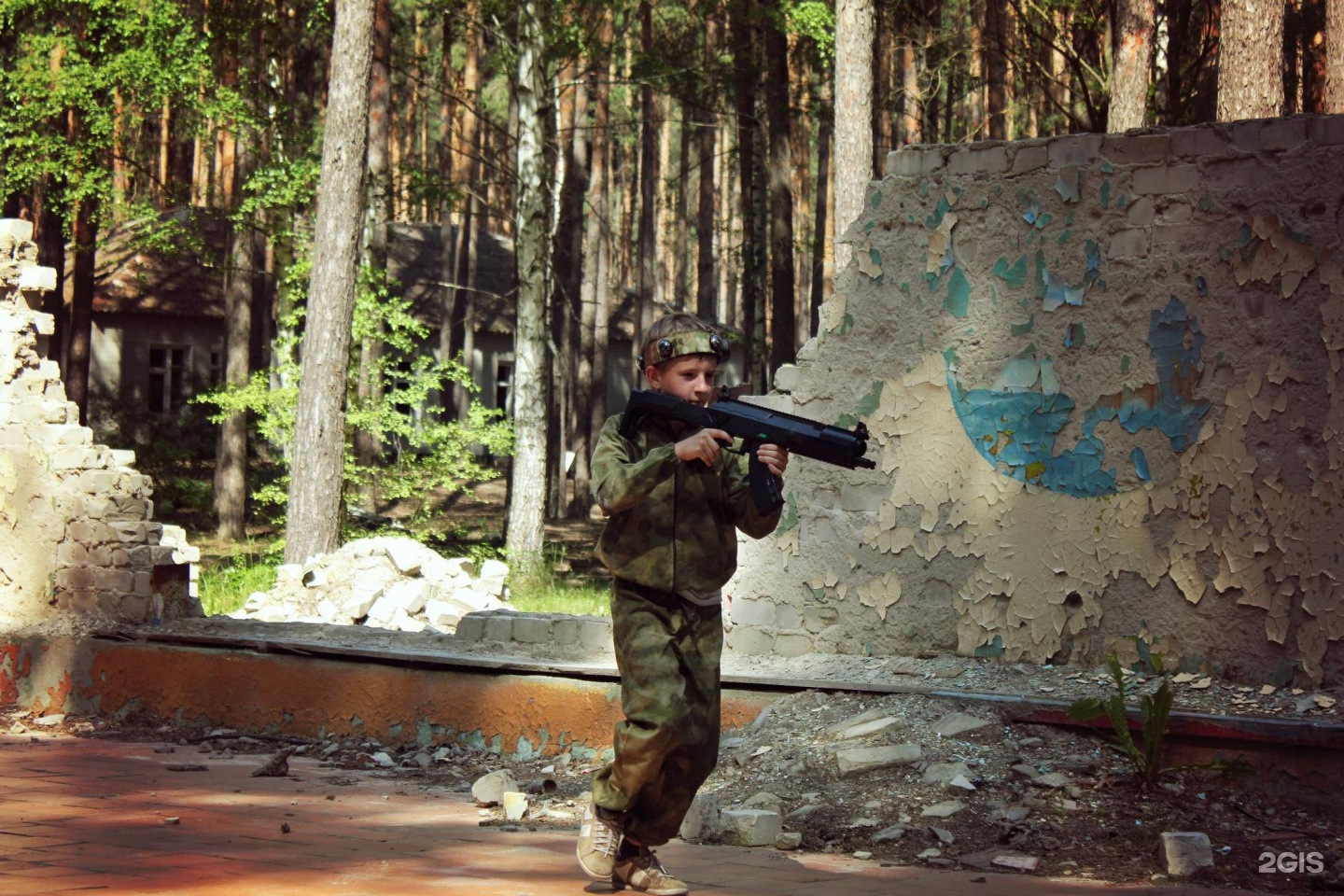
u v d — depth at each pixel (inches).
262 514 1091.3
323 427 581.0
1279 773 223.8
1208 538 260.7
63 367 1059.9
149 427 1155.9
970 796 225.0
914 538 293.6
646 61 925.8
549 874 180.9
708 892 172.7
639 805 168.4
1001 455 283.6
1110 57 844.0
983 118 1066.1
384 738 323.3
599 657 323.0
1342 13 569.9
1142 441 268.5
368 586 460.4
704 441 159.9
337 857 189.9
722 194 1812.3
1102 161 275.3
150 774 279.0
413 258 1584.6
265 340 1259.8
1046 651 276.7
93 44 787.4
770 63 967.6
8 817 219.5
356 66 576.1
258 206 816.9
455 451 776.3
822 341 307.6
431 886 169.9
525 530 763.4
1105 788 226.5
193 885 165.8
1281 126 258.5
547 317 807.1
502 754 305.0
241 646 350.9
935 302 293.3
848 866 196.1
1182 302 265.9
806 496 307.7
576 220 1256.8
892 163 300.2
